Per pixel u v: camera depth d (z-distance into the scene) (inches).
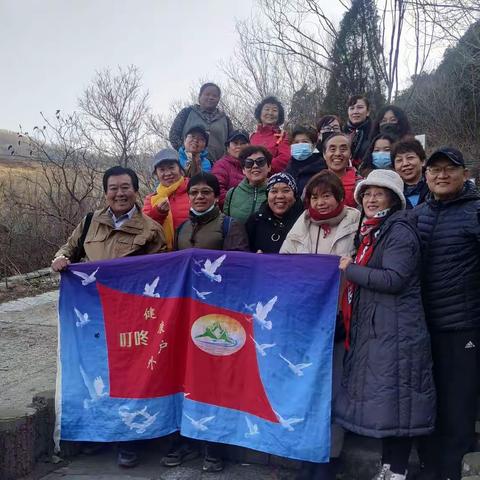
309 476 137.9
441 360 126.1
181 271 151.7
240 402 145.3
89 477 145.3
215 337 148.3
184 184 192.9
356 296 126.1
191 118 259.9
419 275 122.6
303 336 137.7
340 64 434.9
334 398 134.9
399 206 129.0
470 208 124.8
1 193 442.3
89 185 467.8
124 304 154.7
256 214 166.7
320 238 144.9
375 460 138.9
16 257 419.5
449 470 126.9
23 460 144.3
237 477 145.2
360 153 229.5
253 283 145.1
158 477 145.6
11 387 191.3
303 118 618.8
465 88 517.0
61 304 157.1
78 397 153.9
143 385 150.9
